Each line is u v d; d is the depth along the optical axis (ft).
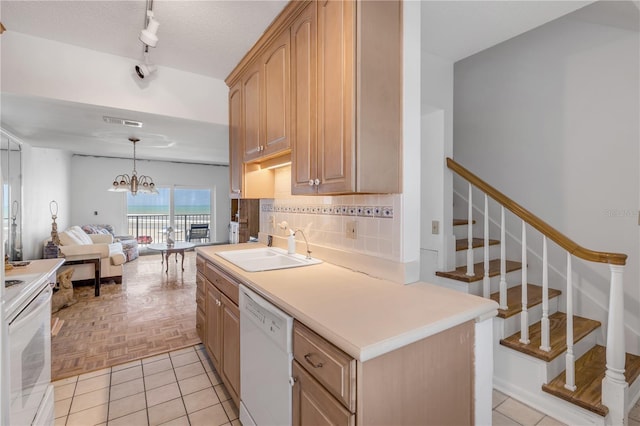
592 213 7.85
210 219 28.53
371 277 5.36
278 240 8.49
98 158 23.70
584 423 5.55
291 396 3.95
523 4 5.72
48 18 6.46
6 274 5.60
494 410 6.12
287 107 6.03
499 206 9.77
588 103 7.89
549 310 7.97
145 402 6.42
